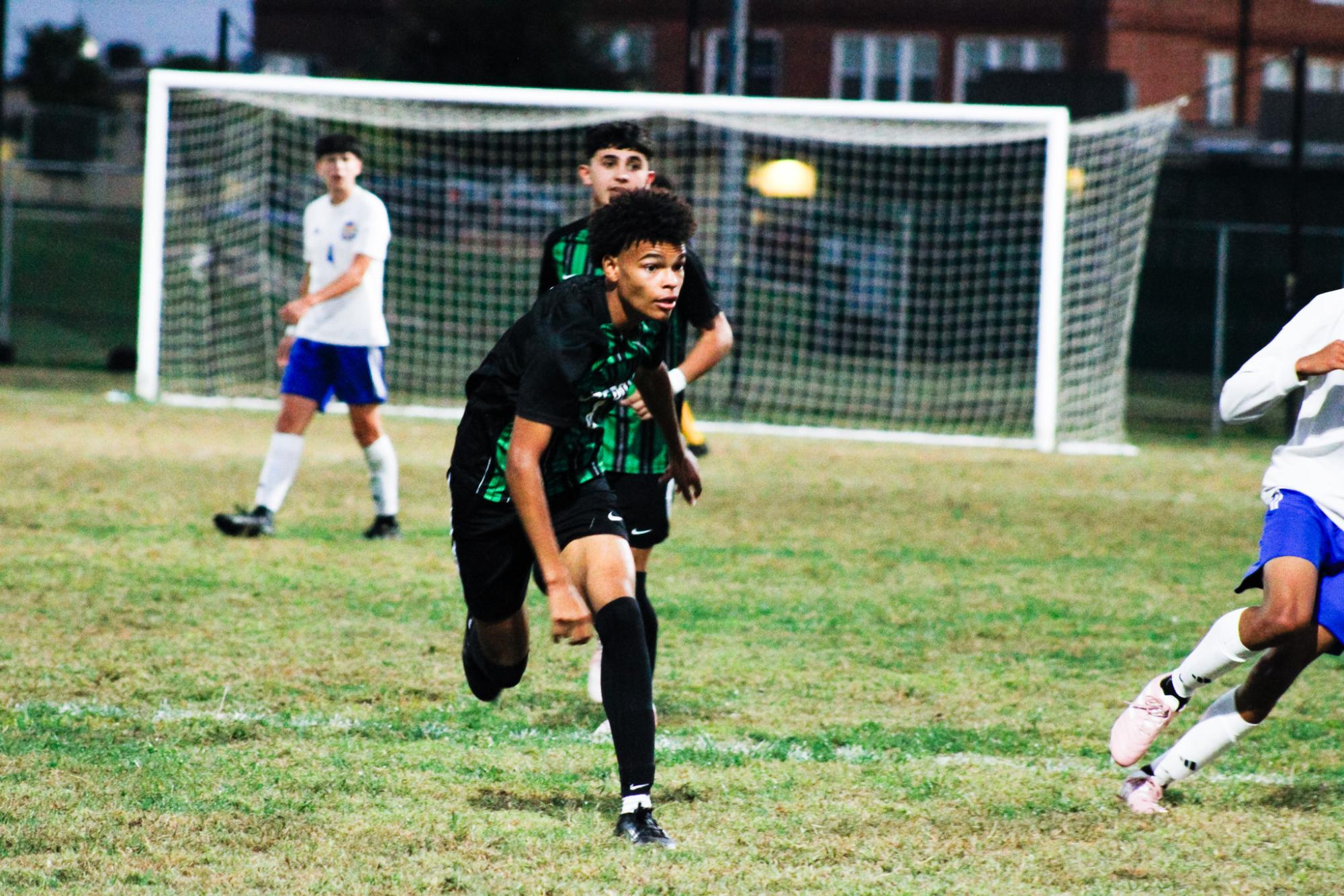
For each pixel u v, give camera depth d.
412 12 69.31
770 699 13.01
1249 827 9.62
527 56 67.94
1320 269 64.12
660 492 12.16
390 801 9.77
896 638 15.66
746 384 48.09
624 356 9.04
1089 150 45.34
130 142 77.00
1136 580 19.48
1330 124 69.06
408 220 55.47
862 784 10.45
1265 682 9.74
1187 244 64.56
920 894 8.23
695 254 12.23
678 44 90.00
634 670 9.14
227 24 59.31
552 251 12.41
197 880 8.16
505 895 8.04
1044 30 93.12
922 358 56.88
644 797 9.05
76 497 23.11
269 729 11.50
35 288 62.94
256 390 42.38
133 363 46.59
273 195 56.53
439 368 48.44
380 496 20.84
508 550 9.59
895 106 35.88
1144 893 8.33
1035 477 30.30
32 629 14.66
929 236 58.31
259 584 17.34
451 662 13.99
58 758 10.46
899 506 25.70
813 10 92.31
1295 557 9.48
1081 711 12.87
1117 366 41.22
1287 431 40.59
